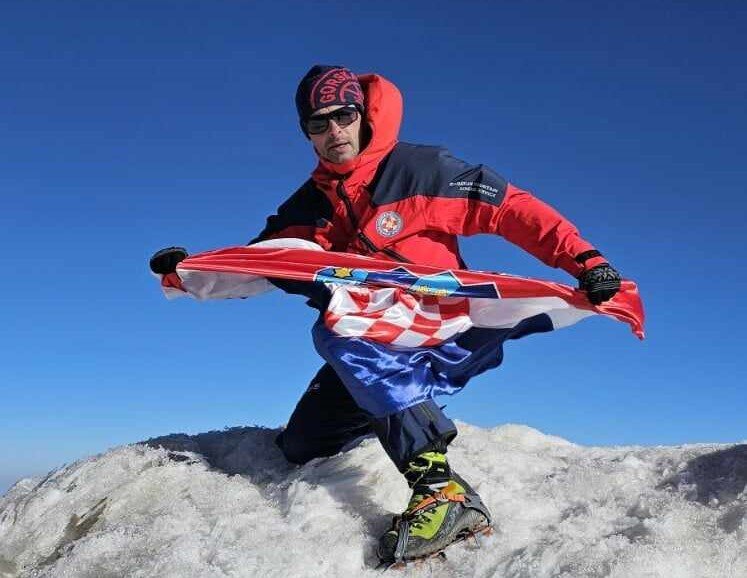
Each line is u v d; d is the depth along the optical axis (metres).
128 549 1.92
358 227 2.16
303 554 1.76
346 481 2.02
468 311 2.02
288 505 1.98
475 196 2.02
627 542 1.69
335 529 1.85
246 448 2.50
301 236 2.30
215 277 2.30
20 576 2.09
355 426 2.25
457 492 1.78
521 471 2.18
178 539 1.88
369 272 2.03
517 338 2.11
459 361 2.00
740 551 1.62
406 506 1.96
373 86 2.14
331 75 2.12
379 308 1.99
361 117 2.16
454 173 2.06
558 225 1.93
